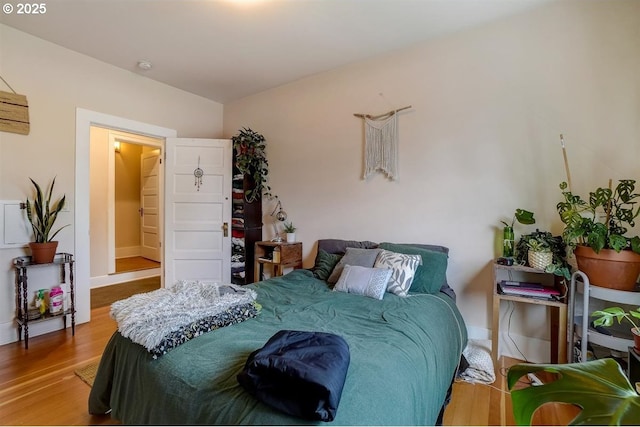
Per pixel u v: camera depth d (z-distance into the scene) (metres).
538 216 2.39
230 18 2.50
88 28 2.64
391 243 2.92
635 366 1.52
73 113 3.02
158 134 3.76
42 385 2.02
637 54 2.07
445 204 2.76
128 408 1.42
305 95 3.65
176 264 3.88
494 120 2.54
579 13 2.23
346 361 1.11
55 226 2.90
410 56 2.92
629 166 2.09
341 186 3.38
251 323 1.72
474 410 1.81
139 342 1.41
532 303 2.34
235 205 3.90
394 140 3.02
